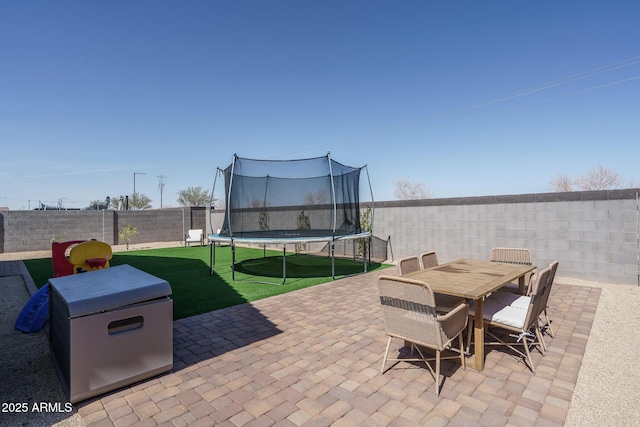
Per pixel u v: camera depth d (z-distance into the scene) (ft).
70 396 6.93
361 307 14.66
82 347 7.04
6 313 14.38
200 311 14.10
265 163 22.36
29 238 37.37
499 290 12.96
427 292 7.47
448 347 9.26
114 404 7.04
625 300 15.19
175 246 43.09
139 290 7.90
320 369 8.75
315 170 23.17
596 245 18.63
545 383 7.95
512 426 6.26
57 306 8.18
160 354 8.26
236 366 8.93
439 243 25.29
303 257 31.53
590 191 18.79
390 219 28.32
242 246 43.16
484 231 22.89
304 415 6.64
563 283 18.44
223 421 6.43
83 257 14.02
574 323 12.25
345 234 22.70
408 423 6.36
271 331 11.70
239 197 23.11
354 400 7.22
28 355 9.74
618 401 7.13
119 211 43.96
